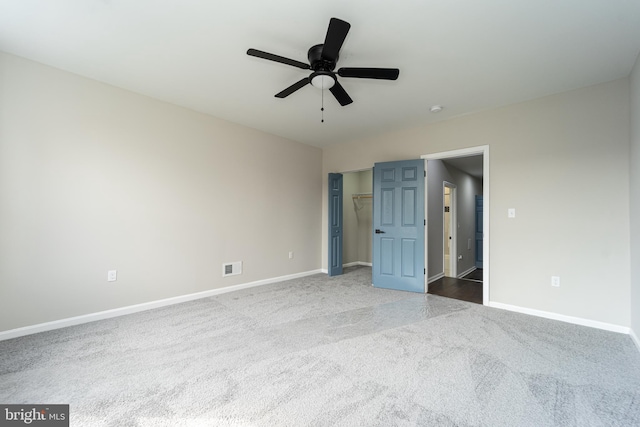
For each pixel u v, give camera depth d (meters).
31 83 2.50
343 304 3.44
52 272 2.61
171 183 3.40
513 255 3.24
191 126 3.57
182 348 2.29
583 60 2.38
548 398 1.68
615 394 1.72
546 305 3.03
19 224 2.45
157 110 3.27
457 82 2.79
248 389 1.76
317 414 1.54
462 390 1.75
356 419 1.51
